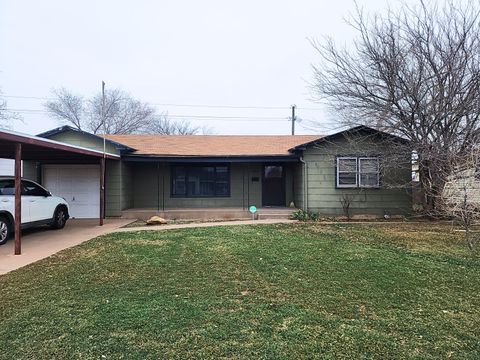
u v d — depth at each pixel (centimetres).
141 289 460
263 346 304
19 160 701
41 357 288
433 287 467
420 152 1117
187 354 291
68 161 1280
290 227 995
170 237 835
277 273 526
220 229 952
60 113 3447
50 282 496
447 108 1063
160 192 1452
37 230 1002
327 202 1279
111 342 312
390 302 413
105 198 1307
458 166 911
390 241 778
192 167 1461
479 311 388
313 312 381
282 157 1323
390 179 1263
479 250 686
